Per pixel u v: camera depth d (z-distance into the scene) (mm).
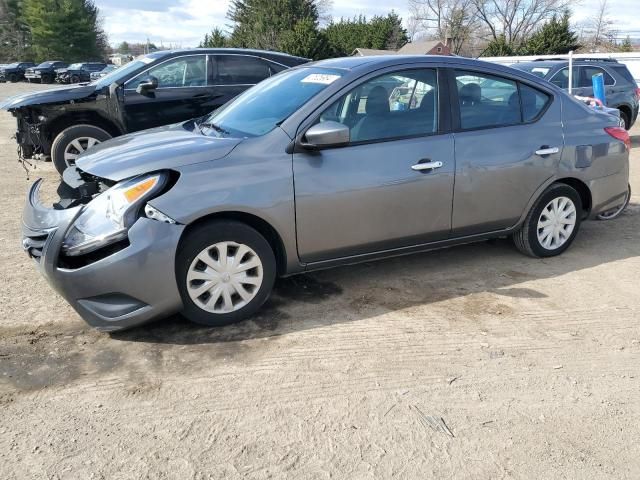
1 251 5137
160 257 3357
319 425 2799
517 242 4973
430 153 4172
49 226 3404
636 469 2553
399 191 4066
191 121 4824
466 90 4418
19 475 2453
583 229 5988
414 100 4203
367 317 3910
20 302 4090
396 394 3051
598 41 54438
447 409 2938
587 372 3295
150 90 7812
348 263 4125
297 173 3719
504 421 2855
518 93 4676
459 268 4816
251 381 3150
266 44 51531
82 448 2623
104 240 3277
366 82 4031
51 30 64438
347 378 3188
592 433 2781
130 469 2496
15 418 2822
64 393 3027
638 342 3627
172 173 3465
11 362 3303
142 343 3529
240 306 3736
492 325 3816
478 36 61000
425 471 2506
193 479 2441
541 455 2625
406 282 4516
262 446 2646
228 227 3568
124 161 3535
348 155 3895
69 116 7695
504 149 4488
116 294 3365
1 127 14508
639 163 9883
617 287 4457
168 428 2764
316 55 41906
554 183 4879
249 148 3668
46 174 8539
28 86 40469
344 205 3891
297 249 3844
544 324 3842
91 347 3480
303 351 3461
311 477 2461
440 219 4324
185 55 8164
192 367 3277
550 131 4742
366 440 2697
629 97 12312
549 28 40656
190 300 3578
